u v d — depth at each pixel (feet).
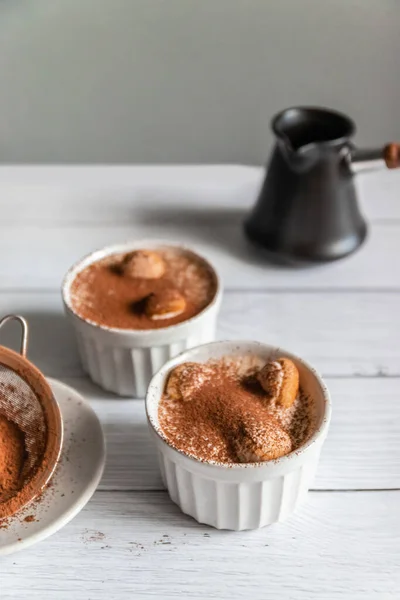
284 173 2.54
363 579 1.93
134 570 1.94
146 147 4.11
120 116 3.99
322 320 2.47
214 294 2.31
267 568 1.95
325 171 2.50
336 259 2.58
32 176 3.04
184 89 3.87
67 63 3.80
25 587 1.92
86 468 2.06
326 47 3.74
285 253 2.58
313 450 1.94
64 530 2.01
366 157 2.49
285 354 2.12
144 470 2.11
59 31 3.70
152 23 3.67
